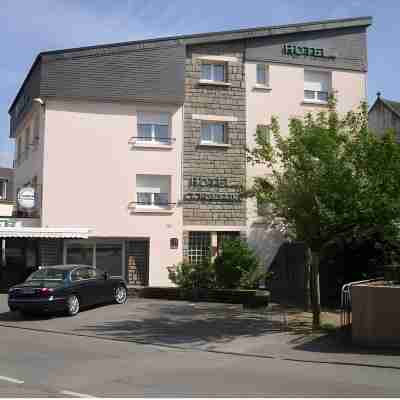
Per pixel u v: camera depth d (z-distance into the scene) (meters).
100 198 26.05
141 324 16.23
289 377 9.49
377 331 12.33
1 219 24.95
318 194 13.82
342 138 14.54
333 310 18.88
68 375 9.64
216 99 27.64
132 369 10.26
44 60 25.86
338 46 29.55
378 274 19.62
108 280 20.09
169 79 27.00
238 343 13.22
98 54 26.39
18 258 25.30
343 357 11.34
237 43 28.14
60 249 25.69
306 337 13.66
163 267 26.34
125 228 26.17
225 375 9.70
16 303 17.52
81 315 18.12
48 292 17.42
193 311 18.55
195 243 26.97
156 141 27.02
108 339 14.18
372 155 13.80
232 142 27.61
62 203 25.66
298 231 14.60
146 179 26.80
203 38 27.50
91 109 26.31
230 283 21.44
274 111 28.28
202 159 27.20
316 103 28.84
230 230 27.09
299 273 22.92
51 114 25.89
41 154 26.05
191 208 26.84
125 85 26.55
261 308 19.09
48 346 13.00
